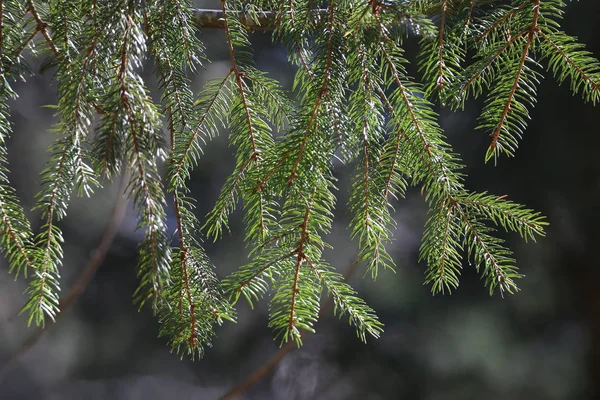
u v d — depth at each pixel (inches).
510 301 162.2
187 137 42.4
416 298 164.1
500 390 163.2
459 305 163.8
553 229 145.1
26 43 40.8
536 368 163.6
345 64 41.5
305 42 42.4
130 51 39.5
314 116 41.1
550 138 136.7
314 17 41.7
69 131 39.6
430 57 42.0
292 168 41.0
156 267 38.9
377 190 42.4
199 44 42.4
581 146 135.5
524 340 164.6
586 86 41.8
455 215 42.8
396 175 42.6
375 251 42.5
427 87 42.1
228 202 42.6
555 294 155.0
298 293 42.0
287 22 42.2
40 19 41.0
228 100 43.0
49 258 41.6
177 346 41.8
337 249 166.4
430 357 162.6
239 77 42.8
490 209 42.7
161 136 39.3
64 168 40.5
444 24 41.5
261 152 42.6
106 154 39.0
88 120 39.7
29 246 41.7
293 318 41.9
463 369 162.4
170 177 42.1
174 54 42.1
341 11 41.5
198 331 41.8
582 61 41.7
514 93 42.1
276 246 42.0
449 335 162.1
